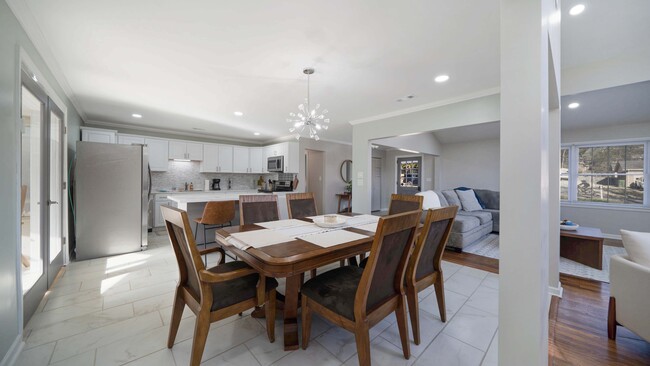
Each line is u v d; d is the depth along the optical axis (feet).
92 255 11.16
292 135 20.30
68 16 5.74
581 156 16.42
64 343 5.53
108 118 15.01
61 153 9.94
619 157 15.25
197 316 4.68
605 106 12.91
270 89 10.19
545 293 3.84
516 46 3.25
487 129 18.63
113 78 9.16
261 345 5.57
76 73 8.74
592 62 7.79
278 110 13.21
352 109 12.86
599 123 15.01
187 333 5.95
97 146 11.28
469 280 9.29
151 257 11.39
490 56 7.54
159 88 10.13
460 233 12.60
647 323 4.99
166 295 7.77
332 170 23.61
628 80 7.31
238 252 5.68
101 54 7.45
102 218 11.37
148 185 12.66
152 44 6.93
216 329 6.16
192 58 7.70
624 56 7.37
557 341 5.86
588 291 8.34
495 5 5.38
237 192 20.16
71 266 10.21
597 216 15.64
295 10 5.57
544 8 3.29
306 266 4.96
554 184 8.02
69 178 11.35
